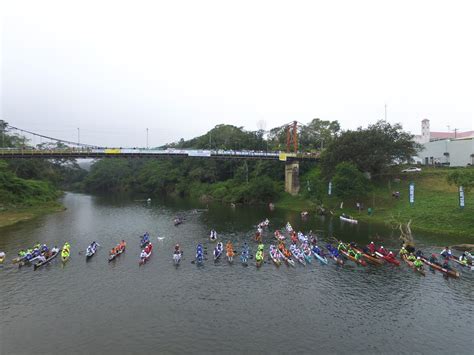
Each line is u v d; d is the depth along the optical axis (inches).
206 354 1013.8
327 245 2026.3
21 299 1387.8
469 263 1740.9
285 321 1219.2
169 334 1128.2
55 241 2362.2
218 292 1470.2
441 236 2330.2
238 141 6323.8
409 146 3452.3
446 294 1438.2
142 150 4421.8
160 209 4156.0
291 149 5969.5
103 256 1990.7
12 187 3988.7
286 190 4532.5
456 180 2559.1
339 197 3408.0
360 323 1205.7
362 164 3299.7
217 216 3511.3
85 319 1227.2
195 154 4416.8
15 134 6171.3
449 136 6417.3
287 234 2541.8
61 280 1596.9
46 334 1124.5
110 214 3720.5
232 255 1893.5
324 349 1043.3
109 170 7696.9
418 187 3331.7
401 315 1264.8
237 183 5182.1
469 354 1023.0
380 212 3065.9
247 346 1058.1
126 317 1243.8
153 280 1604.3
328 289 1497.3
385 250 1932.8
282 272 1706.4
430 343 1080.8
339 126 6250.0
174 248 2177.7
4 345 1058.7
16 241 2346.2
